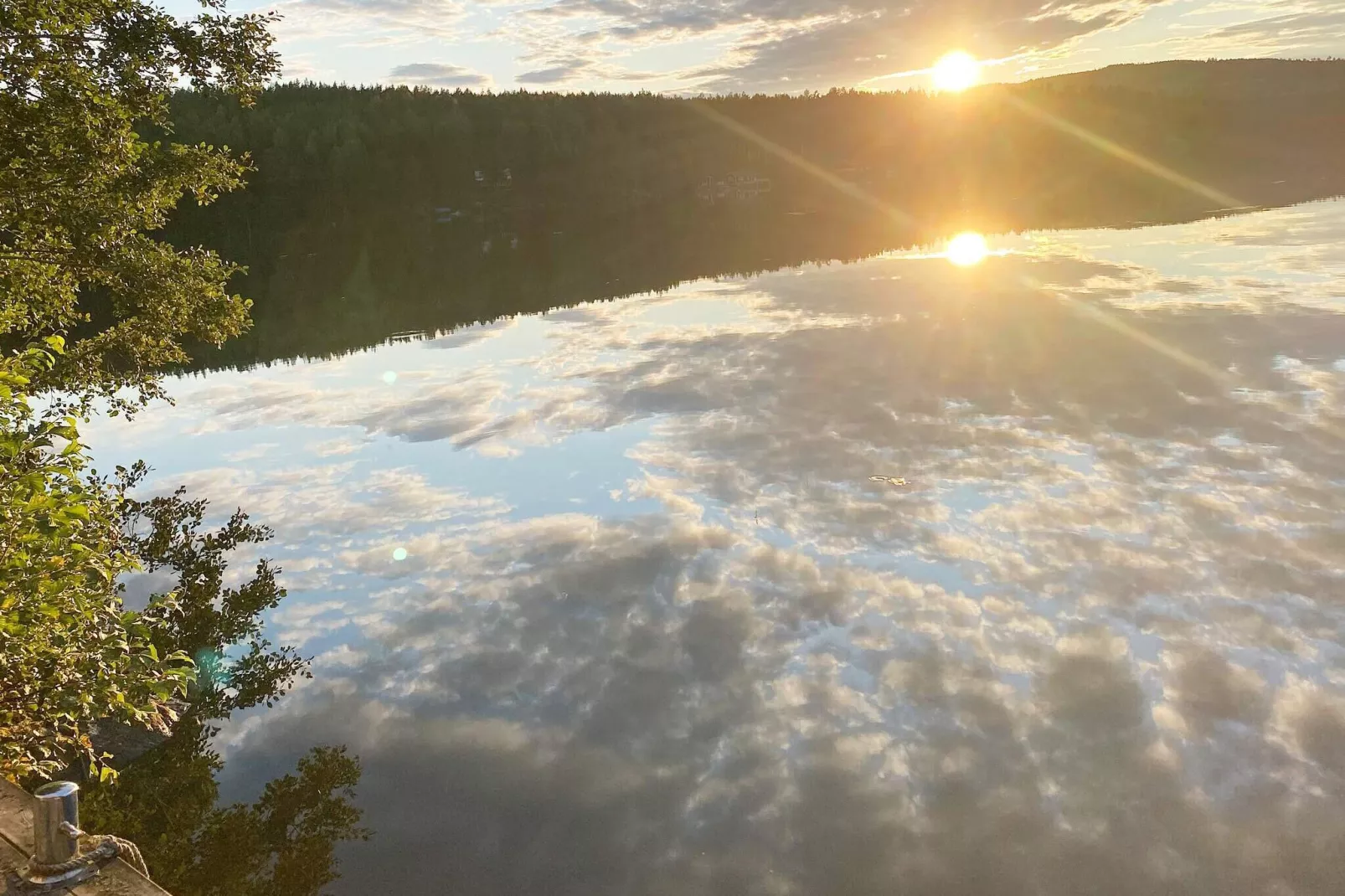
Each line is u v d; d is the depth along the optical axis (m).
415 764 10.85
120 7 14.66
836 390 25.55
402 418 26.17
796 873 8.88
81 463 6.38
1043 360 27.02
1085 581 14.04
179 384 32.91
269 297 53.75
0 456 6.05
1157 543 15.13
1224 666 11.62
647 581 15.18
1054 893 8.42
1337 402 21.39
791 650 12.80
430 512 18.89
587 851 9.33
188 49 15.38
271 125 105.19
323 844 9.52
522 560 16.34
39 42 13.20
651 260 61.88
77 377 16.20
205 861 9.49
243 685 12.76
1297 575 13.73
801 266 52.41
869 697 11.58
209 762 11.16
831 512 17.39
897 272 46.91
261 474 21.88
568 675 12.59
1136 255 47.69
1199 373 24.56
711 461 20.67
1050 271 43.66
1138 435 20.34
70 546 6.25
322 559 16.89
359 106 132.38
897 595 14.07
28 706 6.20
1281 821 9.05
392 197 113.00
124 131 14.40
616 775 10.45
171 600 7.77
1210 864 8.61
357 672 12.98
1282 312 30.70
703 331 35.25
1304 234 51.75
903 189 126.19
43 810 3.54
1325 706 10.73
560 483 20.06
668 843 9.37
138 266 16.36
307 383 31.73
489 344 36.31
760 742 10.87
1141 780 9.77
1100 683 11.46
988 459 19.55
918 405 23.66
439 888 8.89
